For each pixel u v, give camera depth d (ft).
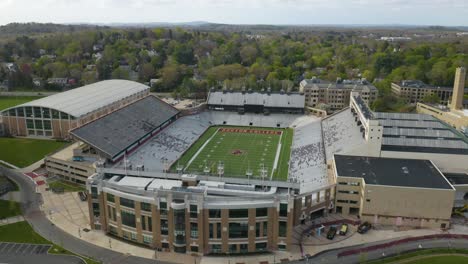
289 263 299.79
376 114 563.48
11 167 497.87
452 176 412.77
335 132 544.62
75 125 605.31
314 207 361.71
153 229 313.12
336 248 319.06
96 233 341.41
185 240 310.86
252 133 653.71
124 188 325.21
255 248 314.35
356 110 548.72
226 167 492.54
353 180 365.20
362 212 358.64
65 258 304.71
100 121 507.71
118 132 508.12
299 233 340.80
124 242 326.85
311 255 309.63
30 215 373.81
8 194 418.72
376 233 341.82
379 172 380.58
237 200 306.14
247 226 306.76
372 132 422.00
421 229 349.41
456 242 328.49
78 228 350.02
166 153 525.34
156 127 583.17
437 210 346.33
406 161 412.98
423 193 344.28
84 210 384.27
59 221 362.53
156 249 316.60
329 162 428.56
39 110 615.16
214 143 596.29
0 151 556.92
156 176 354.13
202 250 310.45
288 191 325.42
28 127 630.33
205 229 306.76
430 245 323.37
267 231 311.88
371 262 299.58
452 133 477.36
